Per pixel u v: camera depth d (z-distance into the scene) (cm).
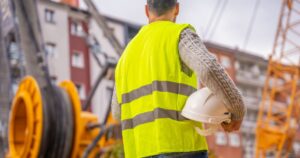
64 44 4209
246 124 5562
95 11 2066
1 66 1881
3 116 1858
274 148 3042
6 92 1861
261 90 5991
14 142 1566
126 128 342
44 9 4188
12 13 1733
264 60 6050
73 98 1529
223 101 307
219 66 303
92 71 4256
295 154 3234
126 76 344
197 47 311
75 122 1504
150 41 333
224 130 326
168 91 320
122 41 4438
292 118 3341
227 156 5234
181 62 322
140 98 331
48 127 1452
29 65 1630
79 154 1541
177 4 350
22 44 1650
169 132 315
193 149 321
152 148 320
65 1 4478
